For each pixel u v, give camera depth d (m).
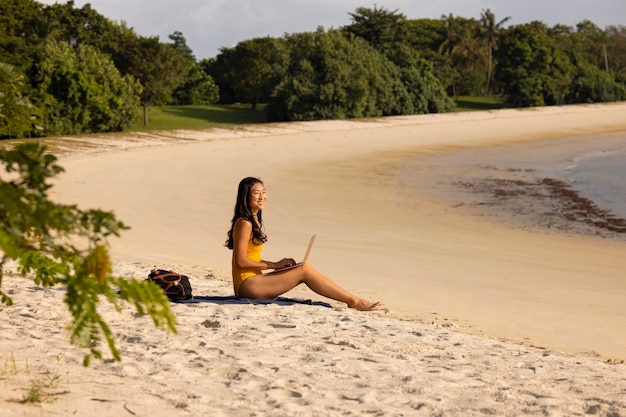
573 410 4.46
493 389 4.88
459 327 8.62
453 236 21.70
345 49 82.69
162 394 4.18
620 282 15.05
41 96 59.28
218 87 102.44
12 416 3.47
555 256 18.64
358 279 13.09
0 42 60.38
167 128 76.62
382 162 44.97
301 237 20.06
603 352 7.99
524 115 86.69
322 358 5.52
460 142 60.94
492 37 129.75
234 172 37.19
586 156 52.38
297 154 47.12
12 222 2.31
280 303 8.11
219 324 6.63
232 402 4.16
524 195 31.45
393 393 4.62
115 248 14.28
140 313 2.60
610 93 115.25
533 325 9.52
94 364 4.84
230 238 8.45
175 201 26.94
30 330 5.91
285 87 79.75
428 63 103.69
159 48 78.38
